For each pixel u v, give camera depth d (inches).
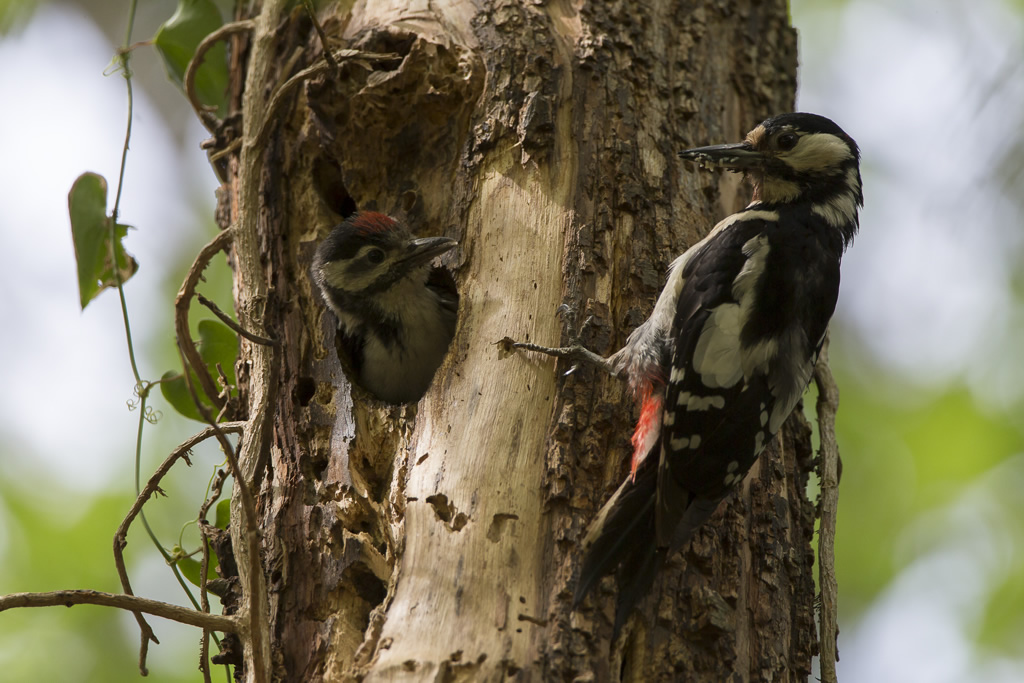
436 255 369.7
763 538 326.3
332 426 350.6
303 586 318.3
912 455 607.5
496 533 296.2
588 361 325.7
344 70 390.9
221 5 478.0
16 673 523.8
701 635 300.2
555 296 338.6
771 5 454.6
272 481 340.5
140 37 695.1
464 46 382.0
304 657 308.0
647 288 345.7
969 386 608.4
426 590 287.7
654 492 302.8
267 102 401.1
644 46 394.9
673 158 378.9
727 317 320.2
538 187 356.8
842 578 594.9
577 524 300.5
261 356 361.1
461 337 340.2
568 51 379.9
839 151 371.9
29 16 601.0
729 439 310.2
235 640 331.0
